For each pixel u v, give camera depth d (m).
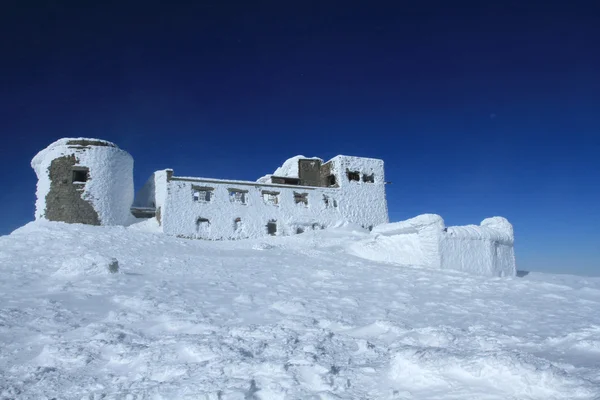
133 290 9.24
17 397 4.12
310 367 4.55
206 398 3.83
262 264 15.20
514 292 10.55
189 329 6.43
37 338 5.95
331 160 39.56
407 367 4.28
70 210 28.09
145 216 33.00
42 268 12.67
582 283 13.04
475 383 3.81
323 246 24.17
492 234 17.20
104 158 29.56
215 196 31.50
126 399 3.95
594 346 5.01
